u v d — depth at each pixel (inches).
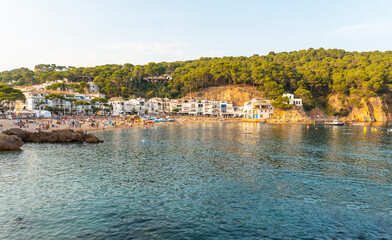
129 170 1228.5
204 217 708.7
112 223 663.8
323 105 6520.7
